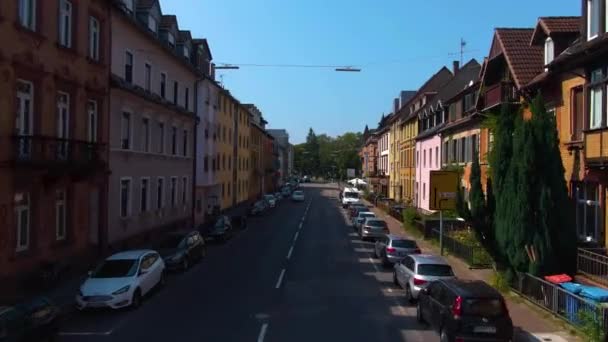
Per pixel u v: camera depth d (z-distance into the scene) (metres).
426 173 47.94
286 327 14.36
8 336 10.40
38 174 18.44
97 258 23.48
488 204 19.16
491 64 26.70
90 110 23.22
